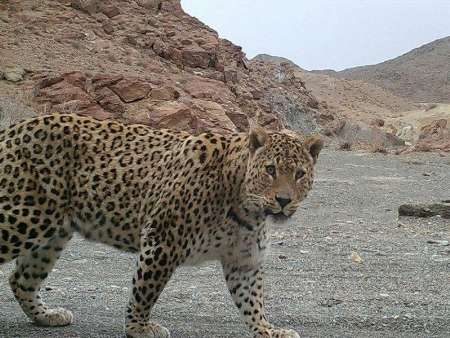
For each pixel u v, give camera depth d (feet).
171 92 37.19
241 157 7.68
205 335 8.14
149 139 8.08
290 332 7.94
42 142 7.80
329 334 8.42
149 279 7.61
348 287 11.06
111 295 10.03
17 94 34.37
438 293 10.85
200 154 7.70
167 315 9.06
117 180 7.89
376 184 27.07
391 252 14.02
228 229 7.75
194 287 10.75
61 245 8.21
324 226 16.99
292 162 7.58
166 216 7.58
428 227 17.25
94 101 35.40
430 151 44.34
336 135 54.85
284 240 14.84
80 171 7.91
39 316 8.30
